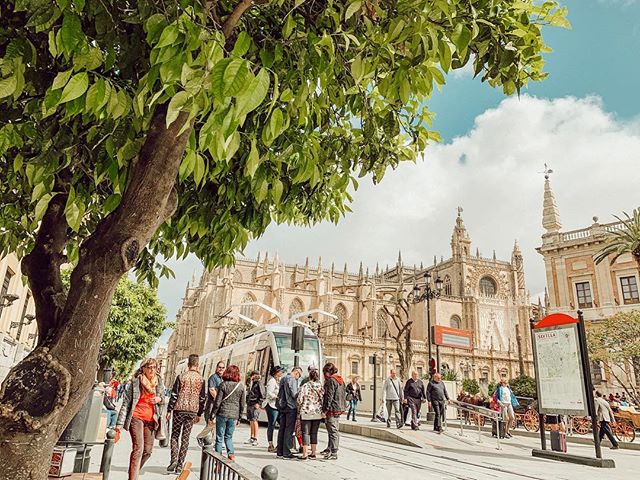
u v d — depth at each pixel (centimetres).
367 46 307
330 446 1092
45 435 236
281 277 8294
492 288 9100
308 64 321
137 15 272
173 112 220
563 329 1288
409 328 3572
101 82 247
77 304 254
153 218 269
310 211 514
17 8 252
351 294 8400
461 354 7794
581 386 1231
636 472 1102
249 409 1346
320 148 436
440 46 278
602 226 4116
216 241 499
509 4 358
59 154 307
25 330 1952
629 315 3256
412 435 1589
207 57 227
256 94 204
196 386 878
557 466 1144
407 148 493
